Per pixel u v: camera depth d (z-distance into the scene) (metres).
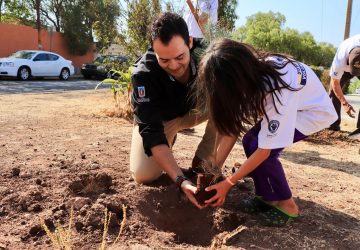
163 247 2.34
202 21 5.24
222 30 5.16
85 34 26.16
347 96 13.75
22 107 7.39
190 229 2.78
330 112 2.53
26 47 22.75
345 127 6.89
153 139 2.58
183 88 2.79
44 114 6.62
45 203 2.75
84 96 10.12
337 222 2.74
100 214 2.51
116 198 2.73
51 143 4.48
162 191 2.95
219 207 2.85
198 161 3.23
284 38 45.28
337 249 2.38
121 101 7.78
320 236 2.52
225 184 2.33
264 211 2.75
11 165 3.51
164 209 2.85
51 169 3.42
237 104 1.97
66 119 6.19
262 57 2.15
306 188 3.42
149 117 2.63
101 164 3.65
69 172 3.36
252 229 2.53
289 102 2.19
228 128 2.04
